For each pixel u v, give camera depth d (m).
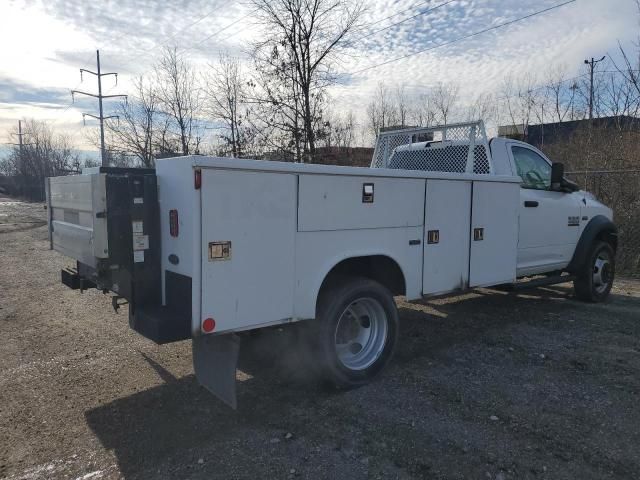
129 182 3.52
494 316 6.44
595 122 14.38
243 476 2.98
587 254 7.01
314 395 4.10
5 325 6.22
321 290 4.09
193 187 3.21
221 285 3.36
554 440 3.35
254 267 3.50
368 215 4.17
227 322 3.41
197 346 3.53
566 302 7.27
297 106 18.41
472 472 3.00
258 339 4.46
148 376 4.52
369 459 3.15
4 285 8.75
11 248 14.27
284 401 3.99
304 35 18.14
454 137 6.05
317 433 3.47
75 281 4.66
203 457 3.19
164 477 2.98
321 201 3.83
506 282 5.63
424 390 4.16
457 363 4.76
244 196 3.41
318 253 3.86
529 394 4.07
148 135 26.59
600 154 12.43
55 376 4.54
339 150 19.09
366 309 4.43
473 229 5.14
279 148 18.73
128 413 3.81
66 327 6.07
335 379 4.09
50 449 3.31
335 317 4.04
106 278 3.98
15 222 25.17
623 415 3.70
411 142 6.65
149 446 3.33
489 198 5.30
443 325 6.02
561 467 3.04
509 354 5.00
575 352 5.05
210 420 3.69
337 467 3.06
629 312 6.68
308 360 4.14
